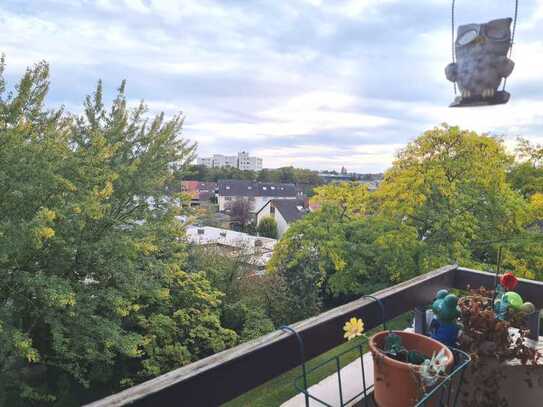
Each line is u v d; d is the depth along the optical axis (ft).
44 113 19.69
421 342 3.63
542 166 29.43
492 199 25.14
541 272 24.31
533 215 24.25
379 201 28.40
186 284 23.81
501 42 4.31
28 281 16.38
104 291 19.54
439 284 5.34
